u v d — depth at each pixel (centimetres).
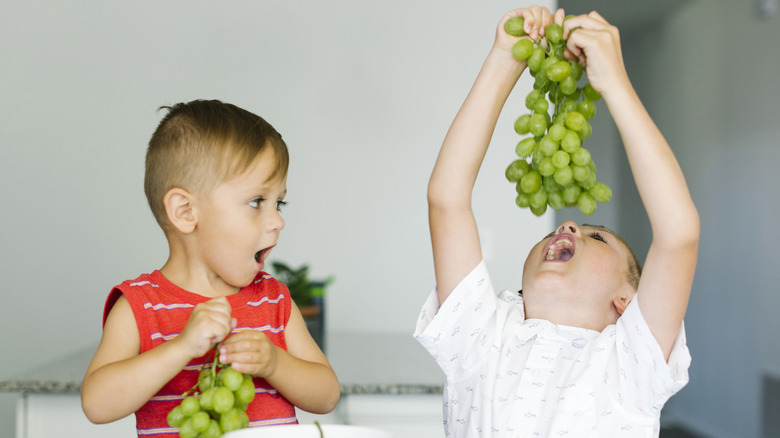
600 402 91
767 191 435
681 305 86
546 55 93
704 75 474
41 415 177
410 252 372
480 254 104
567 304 102
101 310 346
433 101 374
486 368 100
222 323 80
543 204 96
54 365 208
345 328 369
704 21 473
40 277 345
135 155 352
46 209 347
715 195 466
